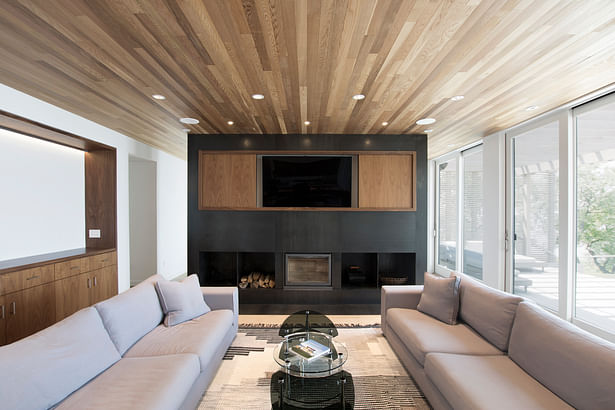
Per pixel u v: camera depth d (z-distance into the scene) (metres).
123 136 4.23
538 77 2.32
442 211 6.02
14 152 3.08
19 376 1.27
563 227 3.06
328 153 4.23
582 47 1.88
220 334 2.37
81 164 3.96
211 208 4.22
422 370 2.09
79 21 1.61
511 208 3.89
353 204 4.26
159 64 2.12
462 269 5.21
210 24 1.65
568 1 1.46
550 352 1.59
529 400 1.45
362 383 2.26
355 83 2.44
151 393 1.49
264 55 1.99
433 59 2.04
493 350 2.04
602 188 2.73
